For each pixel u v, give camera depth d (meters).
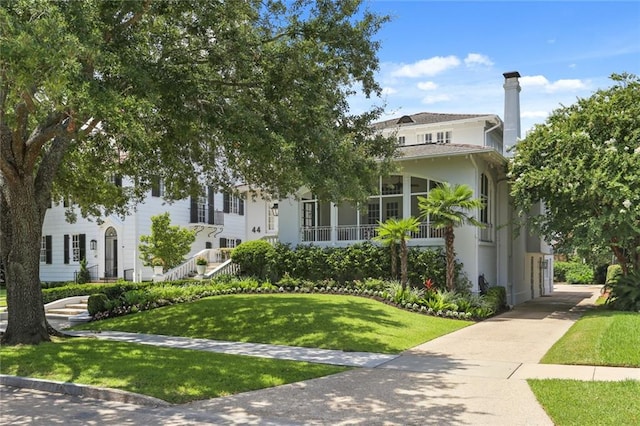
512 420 6.45
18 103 9.30
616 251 18.72
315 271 21.48
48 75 7.64
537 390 7.77
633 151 17.36
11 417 6.99
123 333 14.22
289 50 11.28
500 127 29.00
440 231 20.84
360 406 7.19
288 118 11.40
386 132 27.78
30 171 12.02
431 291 17.88
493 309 18.70
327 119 12.17
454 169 20.34
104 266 28.97
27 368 9.38
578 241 17.42
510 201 23.75
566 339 12.22
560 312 19.58
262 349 11.73
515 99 25.70
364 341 12.16
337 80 12.52
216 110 11.26
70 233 30.73
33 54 7.07
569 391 7.55
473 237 19.78
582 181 17.06
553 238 19.52
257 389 8.16
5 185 12.29
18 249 12.07
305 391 8.02
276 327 13.82
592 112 18.27
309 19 11.88
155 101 9.75
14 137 11.52
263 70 11.71
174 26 11.73
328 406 7.21
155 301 18.17
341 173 11.84
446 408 7.04
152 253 24.69
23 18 7.85
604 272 41.84
